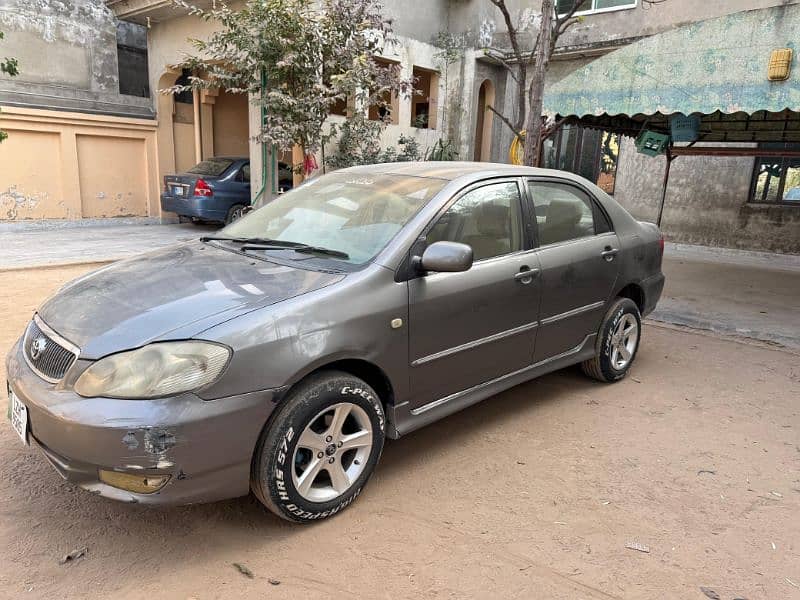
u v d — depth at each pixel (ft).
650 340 19.79
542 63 23.08
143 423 7.34
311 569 8.16
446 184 11.35
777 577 8.30
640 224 16.22
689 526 9.43
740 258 36.81
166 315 8.29
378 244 10.20
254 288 9.02
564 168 43.75
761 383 15.93
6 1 38.63
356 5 30.22
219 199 40.27
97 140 43.27
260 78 30.07
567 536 9.05
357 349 9.05
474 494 10.14
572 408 13.89
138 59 46.75
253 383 7.97
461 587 7.90
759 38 17.40
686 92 19.11
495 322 11.51
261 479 8.37
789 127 27.86
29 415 8.18
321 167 34.47
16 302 20.62
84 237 37.65
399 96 37.35
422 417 10.55
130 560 8.23
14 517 9.05
